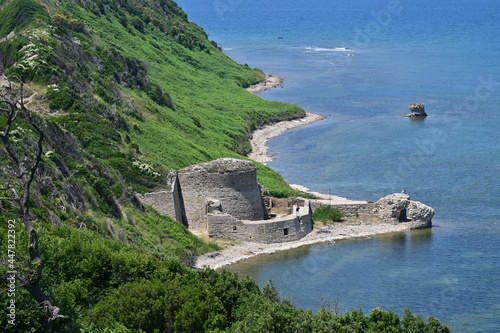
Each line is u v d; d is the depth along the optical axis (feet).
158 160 417.49
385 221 387.14
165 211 363.76
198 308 221.66
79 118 397.39
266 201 390.83
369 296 299.79
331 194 434.30
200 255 338.13
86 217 286.25
